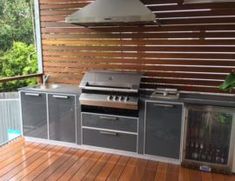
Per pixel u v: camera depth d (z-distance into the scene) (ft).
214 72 9.43
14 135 11.91
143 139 9.12
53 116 10.25
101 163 8.95
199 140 8.56
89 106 9.74
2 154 9.54
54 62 11.81
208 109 8.07
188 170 8.50
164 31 9.77
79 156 9.50
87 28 10.93
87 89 9.57
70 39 11.32
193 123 8.54
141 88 10.37
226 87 7.93
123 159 9.29
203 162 8.48
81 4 10.87
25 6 24.48
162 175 8.13
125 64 10.58
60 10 11.25
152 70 10.20
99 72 10.12
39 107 10.39
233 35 8.91
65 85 11.55
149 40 10.04
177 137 8.64
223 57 9.20
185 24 9.43
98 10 8.66
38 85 11.51
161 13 9.64
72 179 7.79
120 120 9.28
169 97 8.72
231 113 7.89
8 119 11.87
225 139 8.25
